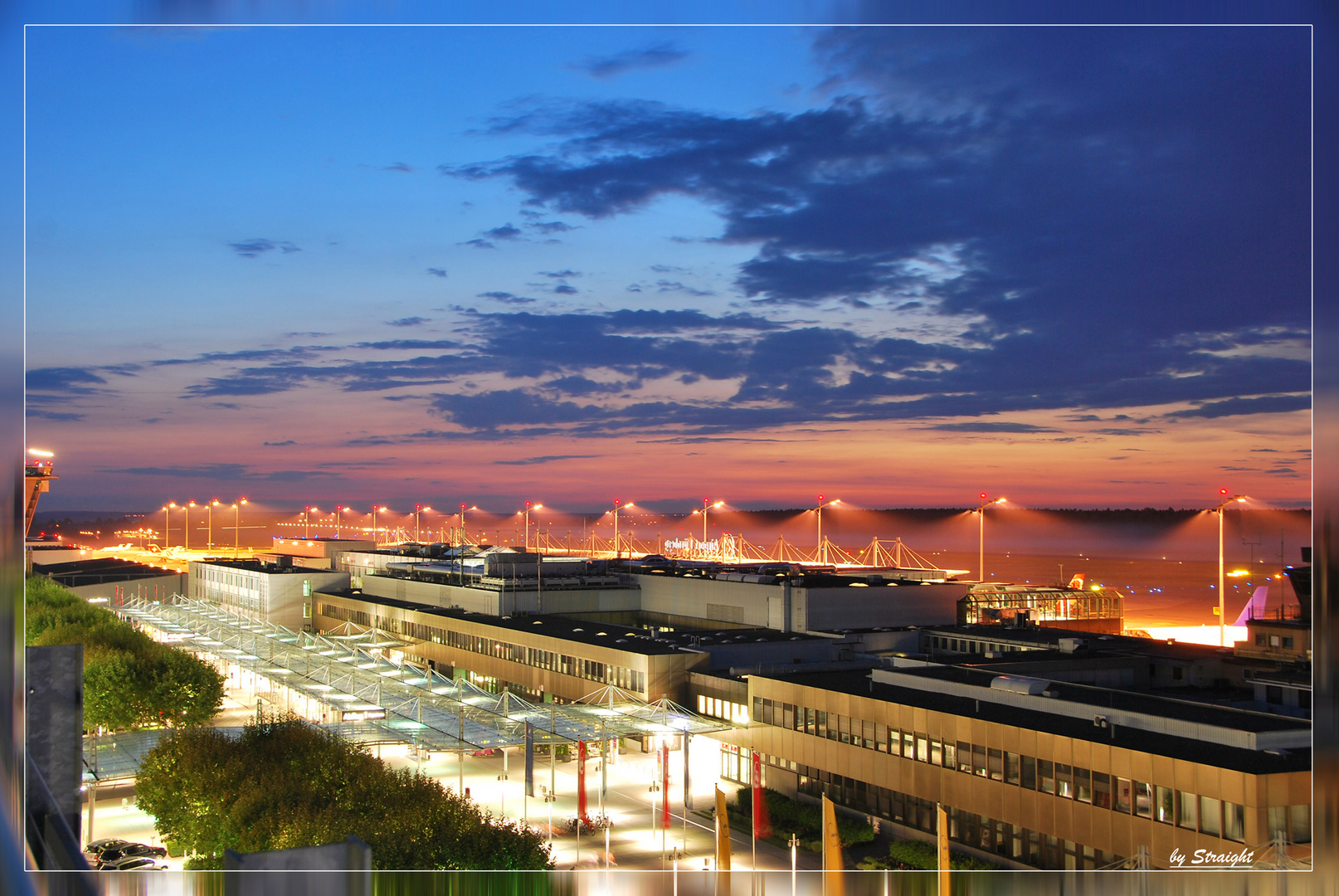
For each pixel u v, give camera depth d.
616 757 103.25
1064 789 64.69
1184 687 93.62
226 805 64.69
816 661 115.69
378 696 105.19
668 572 155.62
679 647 110.12
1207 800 56.72
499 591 144.88
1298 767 55.84
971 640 117.19
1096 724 66.94
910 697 79.31
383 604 165.88
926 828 74.19
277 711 127.00
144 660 110.00
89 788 80.56
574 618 143.88
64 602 164.75
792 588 126.81
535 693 123.12
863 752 79.94
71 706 18.33
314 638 151.00
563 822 81.19
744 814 83.81
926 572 165.88
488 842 55.44
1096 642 110.38
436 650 148.25
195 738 78.75
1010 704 75.38
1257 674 82.44
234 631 154.88
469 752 96.38
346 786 66.31
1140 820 59.97
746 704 95.69
